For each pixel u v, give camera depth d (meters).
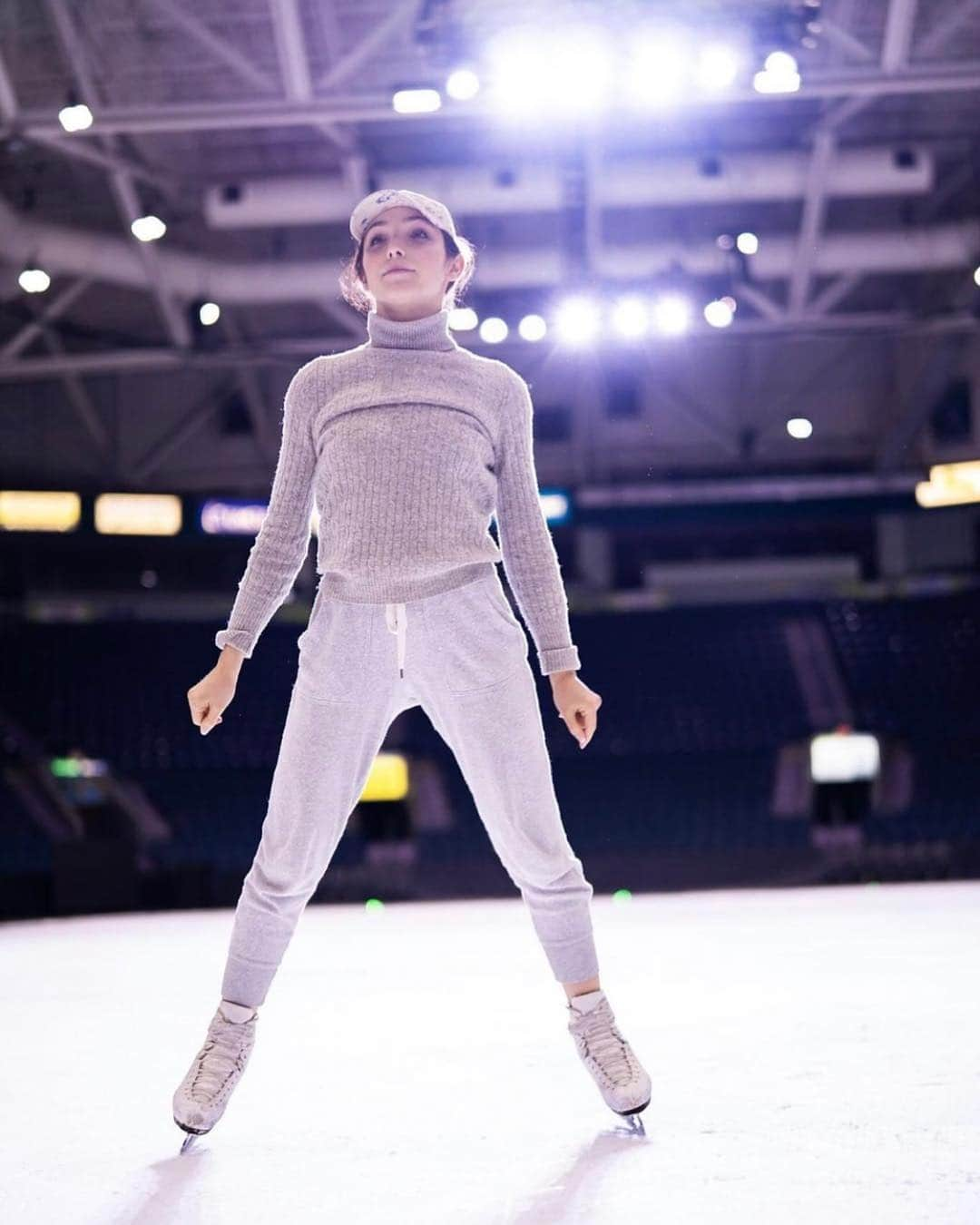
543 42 9.77
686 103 10.28
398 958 5.46
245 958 2.11
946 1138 1.86
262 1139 2.03
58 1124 2.18
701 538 21.52
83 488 18.48
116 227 14.91
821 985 3.92
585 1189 1.66
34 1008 3.97
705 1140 1.91
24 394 19.08
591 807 18.59
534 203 13.48
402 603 2.05
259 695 20.27
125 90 11.01
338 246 15.38
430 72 10.88
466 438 2.13
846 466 19.64
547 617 2.21
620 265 14.88
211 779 18.45
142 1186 1.75
